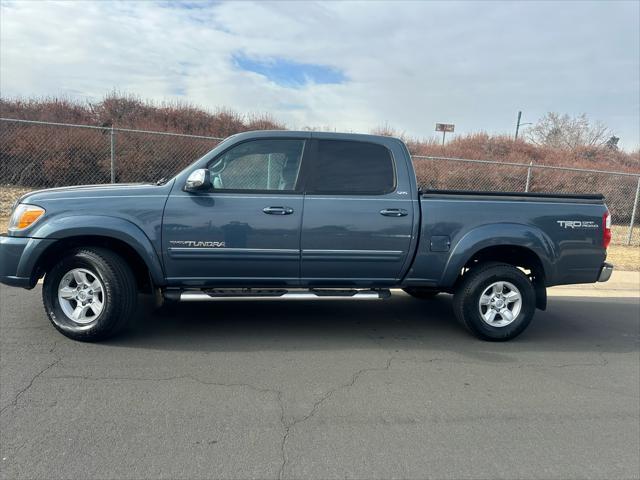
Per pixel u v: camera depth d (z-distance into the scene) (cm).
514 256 500
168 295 433
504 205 468
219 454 269
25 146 1169
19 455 261
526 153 2000
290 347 440
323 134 455
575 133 3362
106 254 416
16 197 1097
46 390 336
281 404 330
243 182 440
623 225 1437
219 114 1684
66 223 407
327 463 265
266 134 448
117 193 421
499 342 483
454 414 328
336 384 366
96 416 304
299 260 442
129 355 404
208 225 423
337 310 571
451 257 461
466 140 2066
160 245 421
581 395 367
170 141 1208
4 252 411
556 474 264
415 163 1420
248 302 585
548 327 546
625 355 462
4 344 416
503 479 258
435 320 547
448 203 459
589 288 763
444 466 267
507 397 358
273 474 254
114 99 1622
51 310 425
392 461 270
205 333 467
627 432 313
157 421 301
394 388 364
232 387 353
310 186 445
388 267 458
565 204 480
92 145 1172
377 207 447
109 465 255
